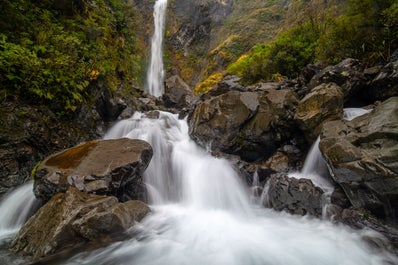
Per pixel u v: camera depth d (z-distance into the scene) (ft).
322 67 38.68
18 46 26.25
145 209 21.47
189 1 125.49
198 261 16.51
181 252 17.52
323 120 27.30
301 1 90.68
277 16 105.29
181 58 117.50
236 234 20.11
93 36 42.37
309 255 17.16
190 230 20.66
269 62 53.36
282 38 54.65
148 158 26.20
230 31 111.65
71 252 16.47
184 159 33.01
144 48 106.52
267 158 32.55
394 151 18.12
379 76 28.22
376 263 16.20
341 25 37.37
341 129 23.12
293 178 25.16
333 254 17.19
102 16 50.08
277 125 30.58
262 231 20.67
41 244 16.60
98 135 34.40
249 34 105.19
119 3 62.54
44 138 26.84
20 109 25.30
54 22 36.68
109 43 47.80
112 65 45.70
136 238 18.75
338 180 20.95
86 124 32.73
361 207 20.13
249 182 30.60
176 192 29.78
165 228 20.66
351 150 19.93
